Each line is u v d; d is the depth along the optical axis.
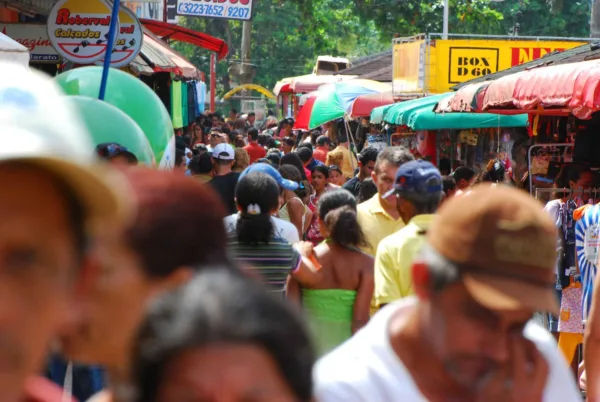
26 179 2.39
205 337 2.69
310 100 42.06
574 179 14.69
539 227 4.12
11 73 2.40
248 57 93.12
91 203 2.52
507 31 80.25
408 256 8.77
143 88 11.93
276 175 15.17
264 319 2.73
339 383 4.37
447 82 32.88
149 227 4.31
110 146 8.52
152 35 32.38
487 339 4.18
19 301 2.43
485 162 26.38
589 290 12.71
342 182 23.92
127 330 3.88
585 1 81.00
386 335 4.46
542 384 4.57
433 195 9.14
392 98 36.09
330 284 9.81
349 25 101.88
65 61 18.70
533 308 4.10
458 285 4.14
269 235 9.05
